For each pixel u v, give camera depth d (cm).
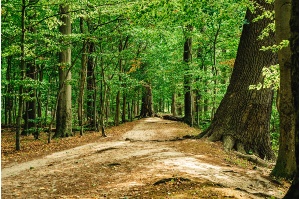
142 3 891
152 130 2212
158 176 770
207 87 2191
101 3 1639
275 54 1333
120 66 2631
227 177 803
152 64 2912
